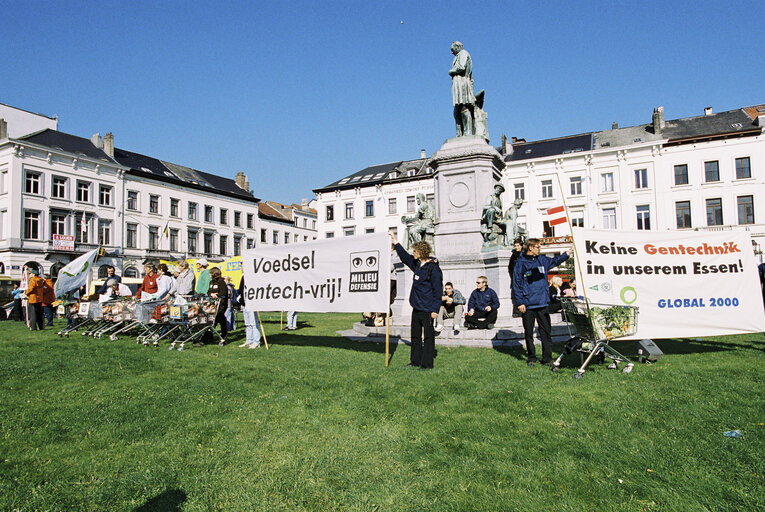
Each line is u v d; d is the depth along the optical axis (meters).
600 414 3.98
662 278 6.82
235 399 4.63
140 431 3.73
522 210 38.25
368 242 7.04
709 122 36.12
